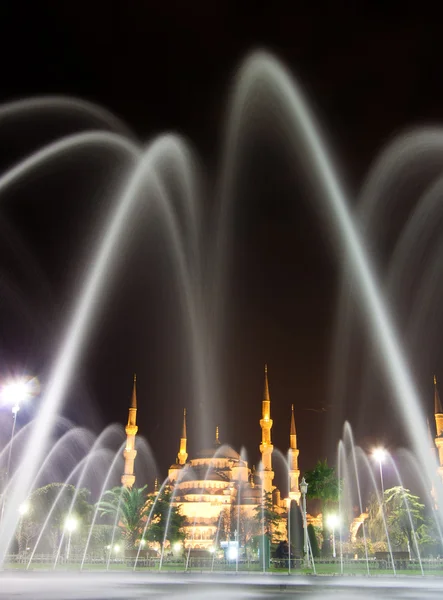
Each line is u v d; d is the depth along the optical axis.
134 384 136.12
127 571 52.41
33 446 75.94
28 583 37.62
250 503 124.81
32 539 93.06
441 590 34.66
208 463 154.62
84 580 40.81
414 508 100.25
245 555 90.00
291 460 130.62
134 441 129.12
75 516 94.12
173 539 97.50
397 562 68.12
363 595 31.34
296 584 37.66
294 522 82.69
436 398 124.50
